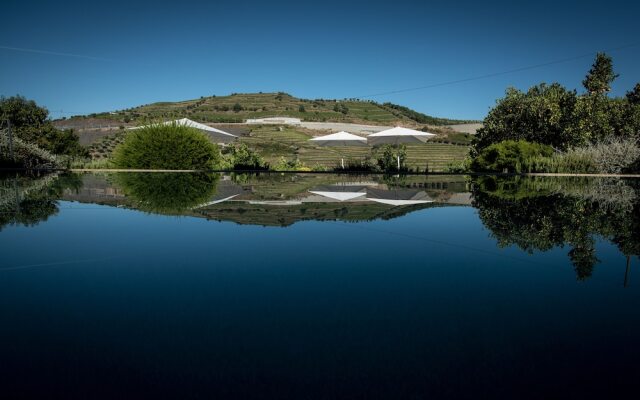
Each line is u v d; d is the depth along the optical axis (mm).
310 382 811
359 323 1121
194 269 1695
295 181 9164
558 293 1388
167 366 885
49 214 3430
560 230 2670
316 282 1513
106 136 41656
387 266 1753
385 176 12367
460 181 9320
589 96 15055
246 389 789
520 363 896
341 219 3176
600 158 12703
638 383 810
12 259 1877
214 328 1088
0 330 1085
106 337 1038
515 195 5441
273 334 1051
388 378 829
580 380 825
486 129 17375
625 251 2031
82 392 781
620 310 1223
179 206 4070
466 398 749
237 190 6262
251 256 1932
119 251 2027
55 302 1302
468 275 1608
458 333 1058
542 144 14477
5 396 766
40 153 17047
